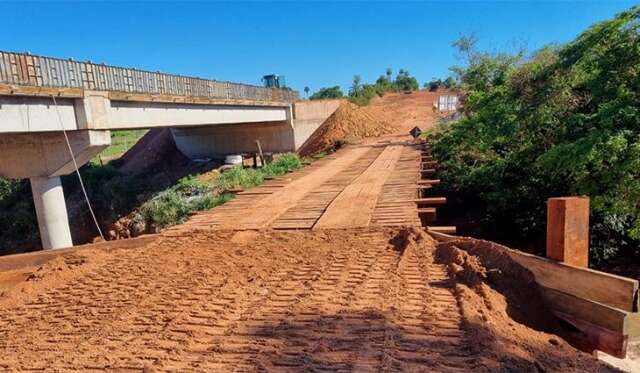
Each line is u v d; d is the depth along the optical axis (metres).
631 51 8.89
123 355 3.62
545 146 11.12
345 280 5.05
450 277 4.96
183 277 5.60
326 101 35.97
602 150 7.97
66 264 6.50
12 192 25.48
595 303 4.19
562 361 3.33
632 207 8.31
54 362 3.59
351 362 3.22
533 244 11.66
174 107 20.05
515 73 14.86
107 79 15.47
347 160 19.34
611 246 9.88
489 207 12.28
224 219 8.66
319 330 3.82
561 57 11.36
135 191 25.27
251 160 35.72
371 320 3.96
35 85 12.42
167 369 3.29
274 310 4.35
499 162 12.75
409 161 17.25
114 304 4.87
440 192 15.42
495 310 4.13
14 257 6.89
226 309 4.47
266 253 6.34
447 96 44.75
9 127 11.89
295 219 8.29
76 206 24.61
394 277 5.05
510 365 3.11
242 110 27.16
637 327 7.36
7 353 3.86
